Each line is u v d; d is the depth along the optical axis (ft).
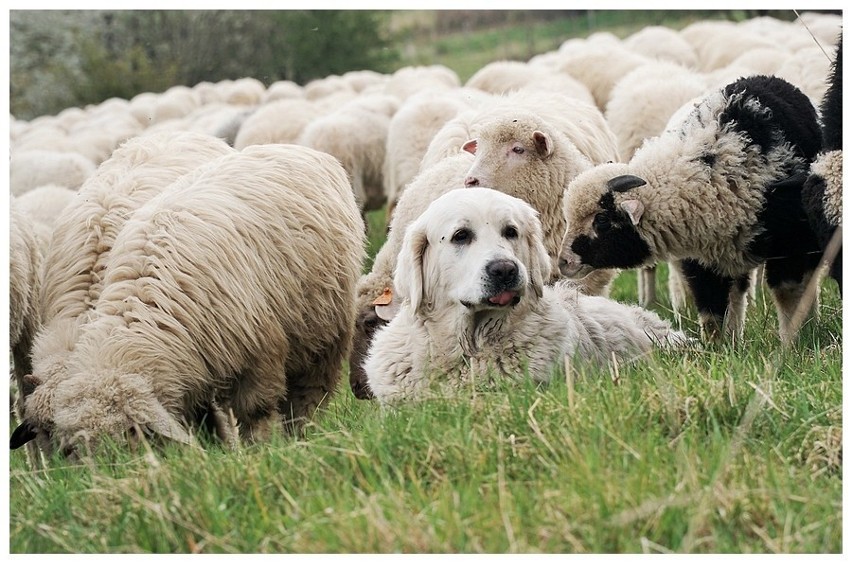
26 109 121.60
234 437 18.92
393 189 38.55
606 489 12.96
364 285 24.12
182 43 122.62
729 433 15.16
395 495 13.42
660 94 32.42
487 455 14.38
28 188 43.83
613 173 22.52
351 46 119.14
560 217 24.99
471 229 17.63
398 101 48.06
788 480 13.47
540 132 24.40
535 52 122.52
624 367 18.08
